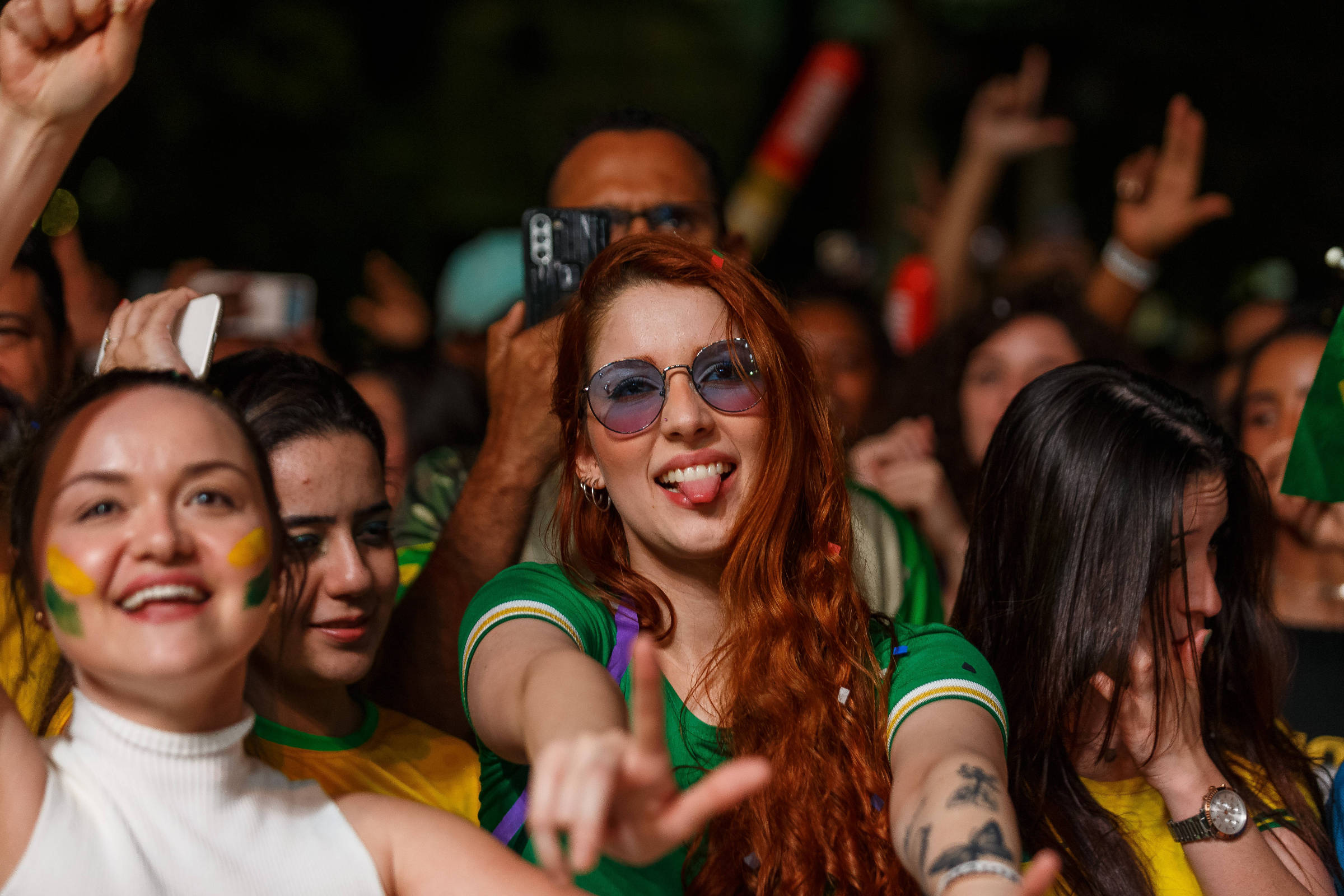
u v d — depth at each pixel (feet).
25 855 5.10
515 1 36.19
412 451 14.34
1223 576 8.00
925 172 20.52
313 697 7.30
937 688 6.41
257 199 30.89
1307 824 7.62
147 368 6.28
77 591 5.19
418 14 36.14
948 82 35.12
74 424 5.47
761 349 6.85
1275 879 6.91
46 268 8.91
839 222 38.37
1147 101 30.50
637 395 6.81
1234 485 7.79
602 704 5.30
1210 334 24.79
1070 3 31.89
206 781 5.41
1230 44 29.53
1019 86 18.80
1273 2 29.19
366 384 14.46
